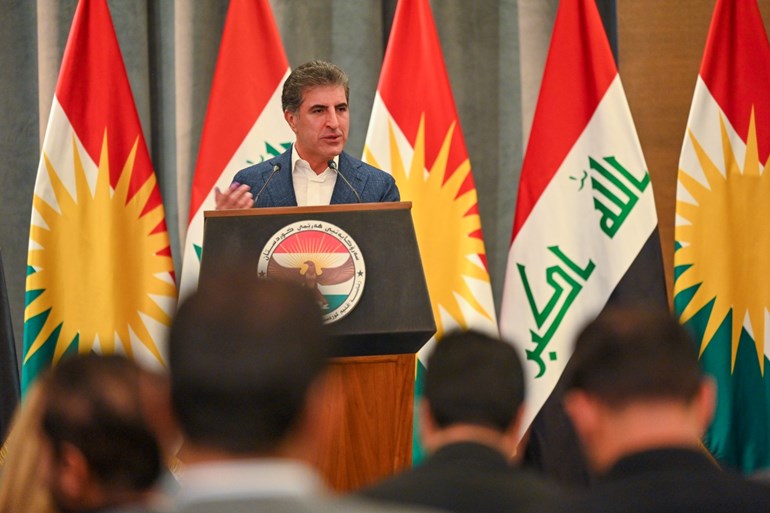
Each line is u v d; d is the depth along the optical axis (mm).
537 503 4219
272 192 10211
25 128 13820
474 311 11836
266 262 7340
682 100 13633
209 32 13570
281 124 12164
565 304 12117
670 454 3594
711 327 11984
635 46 13680
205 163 12109
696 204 12086
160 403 3809
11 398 12344
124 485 3713
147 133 13648
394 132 12156
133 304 12062
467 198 12016
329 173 10281
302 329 2885
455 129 12117
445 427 4609
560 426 12008
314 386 2871
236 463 2795
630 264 12000
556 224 12188
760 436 11930
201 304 2898
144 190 12133
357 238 7406
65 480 3693
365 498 4316
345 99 10180
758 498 3475
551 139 12258
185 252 11977
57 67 13500
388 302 7250
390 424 7312
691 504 3455
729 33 12266
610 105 12156
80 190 12062
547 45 13727
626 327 3822
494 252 13859
